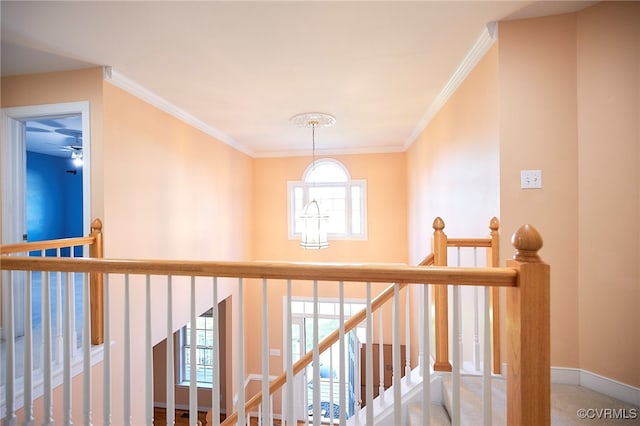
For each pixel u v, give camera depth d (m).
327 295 5.21
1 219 2.46
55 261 1.24
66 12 1.73
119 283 2.46
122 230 2.57
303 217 3.72
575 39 1.85
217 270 1.12
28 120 2.55
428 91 2.91
